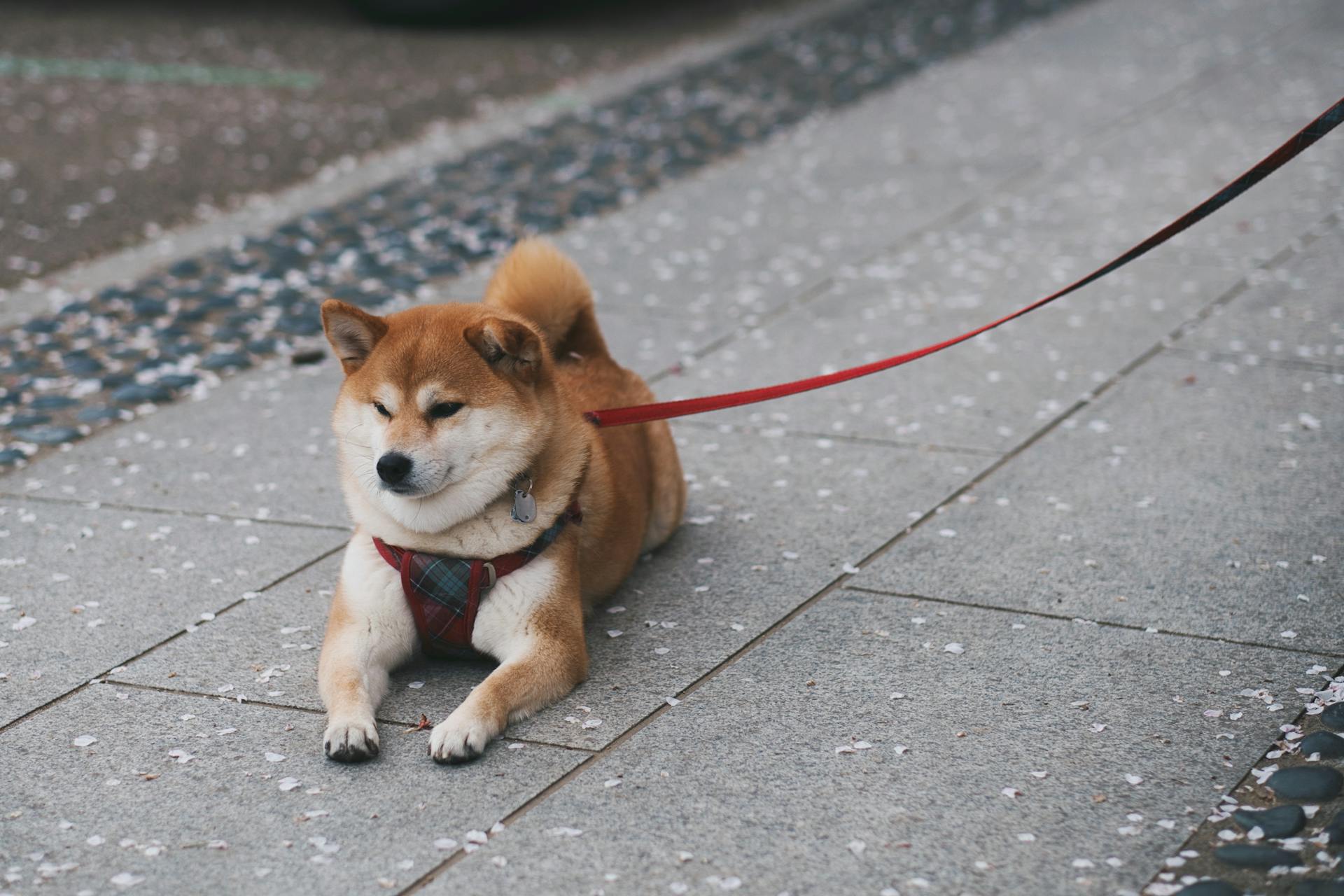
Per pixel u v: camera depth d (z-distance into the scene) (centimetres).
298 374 723
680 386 693
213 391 699
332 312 409
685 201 1029
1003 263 867
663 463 512
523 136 1222
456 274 880
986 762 378
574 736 395
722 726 399
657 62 1505
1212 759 376
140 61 1526
